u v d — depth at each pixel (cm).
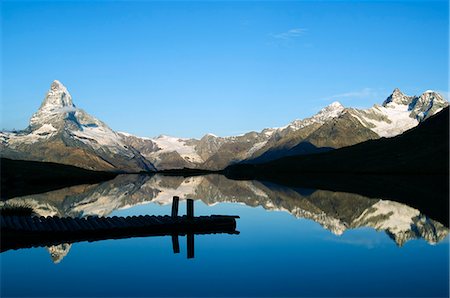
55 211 7350
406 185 12538
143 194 11925
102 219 5416
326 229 5178
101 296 2761
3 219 5159
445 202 7800
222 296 2739
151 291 2842
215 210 7538
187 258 3697
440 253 3756
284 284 2944
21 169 18725
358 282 2973
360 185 13325
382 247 4041
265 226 5509
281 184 16038
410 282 2959
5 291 2872
